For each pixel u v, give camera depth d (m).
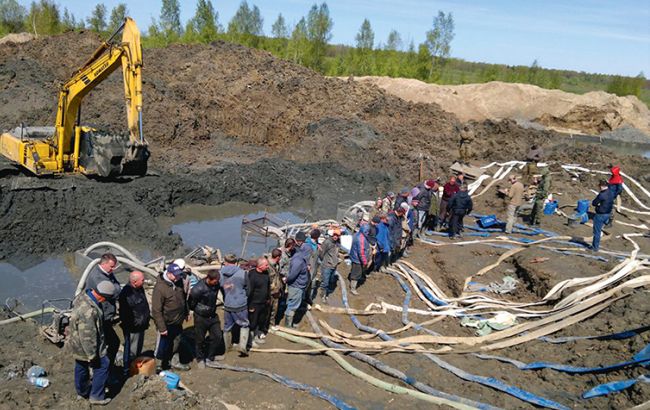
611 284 11.02
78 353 6.57
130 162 18.11
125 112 26.48
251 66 34.62
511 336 9.77
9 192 15.47
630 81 66.19
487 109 48.41
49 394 7.23
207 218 19.33
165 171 21.30
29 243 14.53
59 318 8.86
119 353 8.13
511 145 31.59
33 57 30.77
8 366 7.90
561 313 10.07
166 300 7.48
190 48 36.88
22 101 25.69
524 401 7.60
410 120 32.75
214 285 7.86
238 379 7.99
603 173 22.42
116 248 12.23
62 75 29.33
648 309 9.40
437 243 14.91
